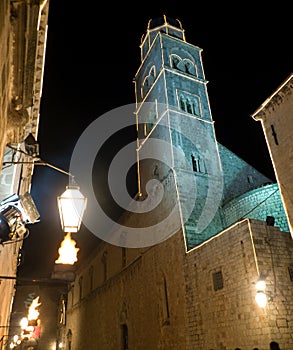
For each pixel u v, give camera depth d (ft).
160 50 114.93
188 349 64.64
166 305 78.23
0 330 43.11
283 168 54.65
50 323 193.26
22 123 23.43
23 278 35.58
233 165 100.94
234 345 51.90
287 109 55.62
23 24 18.42
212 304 59.47
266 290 48.29
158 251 86.38
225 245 58.80
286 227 72.18
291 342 45.52
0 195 32.99
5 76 17.20
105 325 119.85
